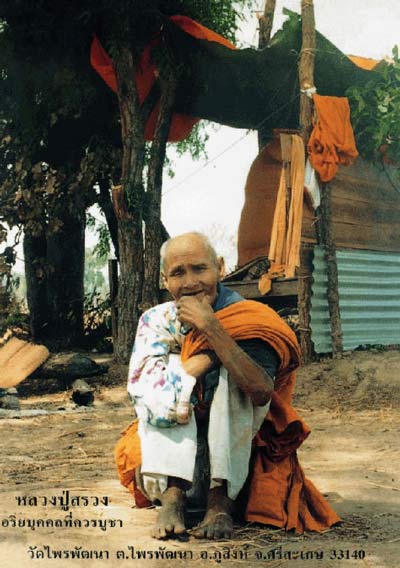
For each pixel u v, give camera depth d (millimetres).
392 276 12562
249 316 3447
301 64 10711
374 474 4844
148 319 3613
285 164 10570
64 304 14695
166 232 13336
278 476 3607
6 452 5934
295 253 10430
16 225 12867
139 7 10398
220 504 3434
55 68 11492
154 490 3506
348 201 12047
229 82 11305
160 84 11164
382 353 11164
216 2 12406
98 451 5926
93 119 12469
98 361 12047
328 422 7398
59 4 10664
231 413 3441
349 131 11000
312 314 10914
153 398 3330
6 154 12812
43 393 9805
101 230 16016
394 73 11664
